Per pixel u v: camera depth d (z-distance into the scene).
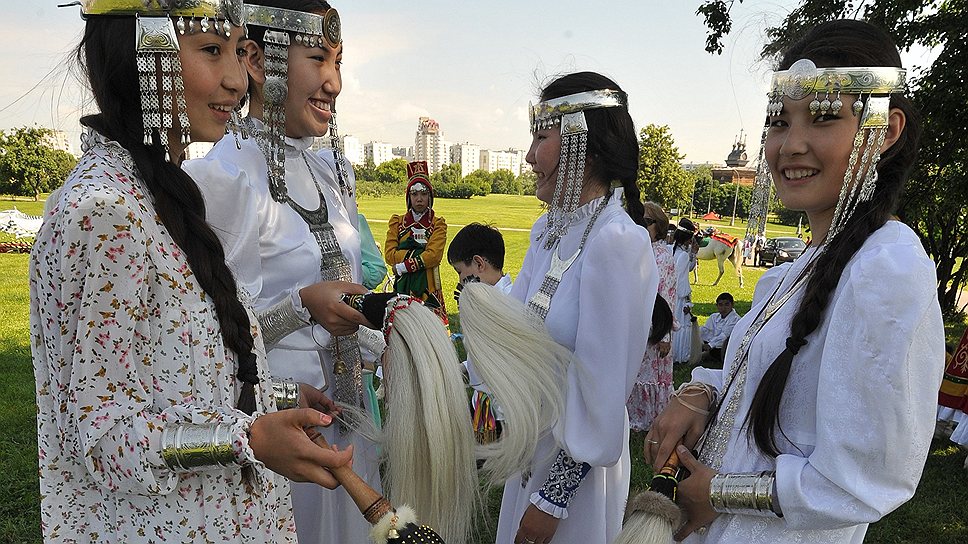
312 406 1.75
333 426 1.79
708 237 17.25
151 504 1.13
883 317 1.04
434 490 1.38
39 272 1.04
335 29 1.75
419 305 1.47
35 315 1.10
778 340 1.25
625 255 1.61
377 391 2.07
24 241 19.08
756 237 1.47
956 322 11.25
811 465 1.12
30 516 3.65
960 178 7.35
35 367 1.12
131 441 1.03
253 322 1.34
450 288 13.30
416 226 6.98
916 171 7.54
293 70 1.72
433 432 1.36
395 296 1.49
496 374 1.49
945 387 4.98
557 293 1.80
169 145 1.20
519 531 1.76
